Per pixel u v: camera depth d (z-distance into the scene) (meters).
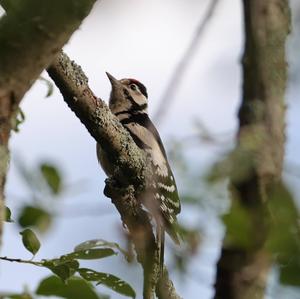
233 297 5.09
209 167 5.25
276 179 5.54
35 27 4.25
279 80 6.64
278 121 6.36
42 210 5.24
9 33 4.23
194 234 5.07
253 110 6.40
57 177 5.34
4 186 4.33
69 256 6.25
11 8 4.27
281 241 4.67
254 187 5.39
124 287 6.46
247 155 5.42
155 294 7.59
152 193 9.25
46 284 6.55
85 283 6.55
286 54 6.82
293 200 4.80
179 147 5.36
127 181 9.02
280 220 4.73
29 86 4.36
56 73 7.69
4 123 4.29
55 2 4.25
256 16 6.89
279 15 6.93
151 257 7.79
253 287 4.99
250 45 6.76
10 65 4.25
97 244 6.26
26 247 6.30
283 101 6.59
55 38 4.30
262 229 4.90
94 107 8.25
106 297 6.57
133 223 8.56
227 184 5.32
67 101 8.12
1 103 4.26
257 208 5.14
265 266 5.00
